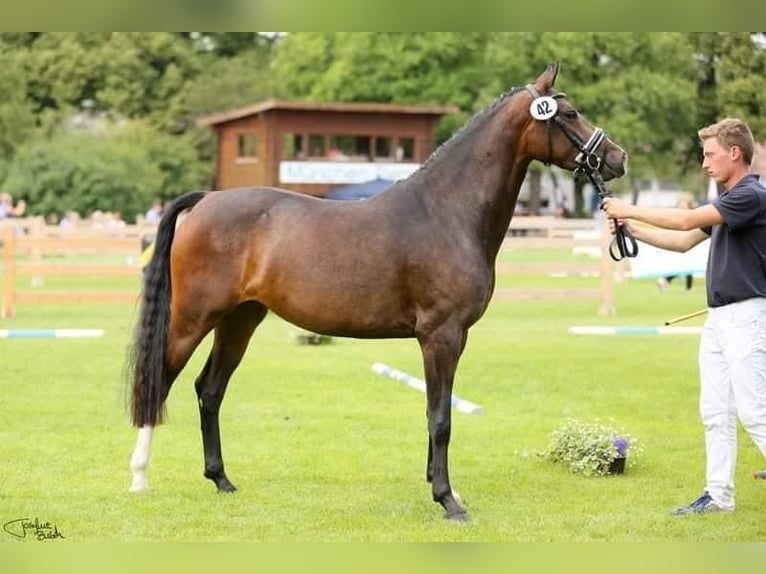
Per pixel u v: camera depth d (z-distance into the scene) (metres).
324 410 10.84
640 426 10.18
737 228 6.57
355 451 8.99
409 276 6.84
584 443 8.32
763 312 6.62
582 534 6.59
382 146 45.03
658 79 45.06
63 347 15.36
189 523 6.80
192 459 8.65
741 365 6.63
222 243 7.15
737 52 33.12
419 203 6.97
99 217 35.38
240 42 68.62
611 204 6.81
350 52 51.78
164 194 55.97
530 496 7.59
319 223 7.05
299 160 44.56
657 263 15.27
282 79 58.31
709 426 7.10
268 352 15.23
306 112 44.41
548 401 11.48
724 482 7.07
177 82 61.47
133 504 7.23
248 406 11.03
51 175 48.75
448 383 6.88
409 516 7.00
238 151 47.19
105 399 11.27
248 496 7.50
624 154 6.92
